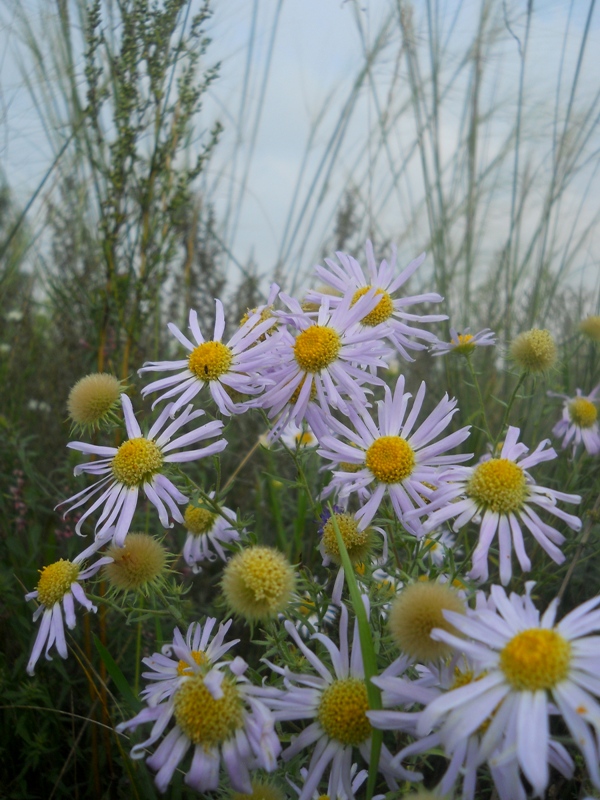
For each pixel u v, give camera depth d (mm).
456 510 145
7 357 361
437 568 164
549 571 213
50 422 322
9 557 240
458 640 109
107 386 170
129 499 160
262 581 125
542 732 100
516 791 105
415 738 140
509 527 142
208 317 350
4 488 271
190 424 285
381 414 165
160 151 285
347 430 166
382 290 199
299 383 169
